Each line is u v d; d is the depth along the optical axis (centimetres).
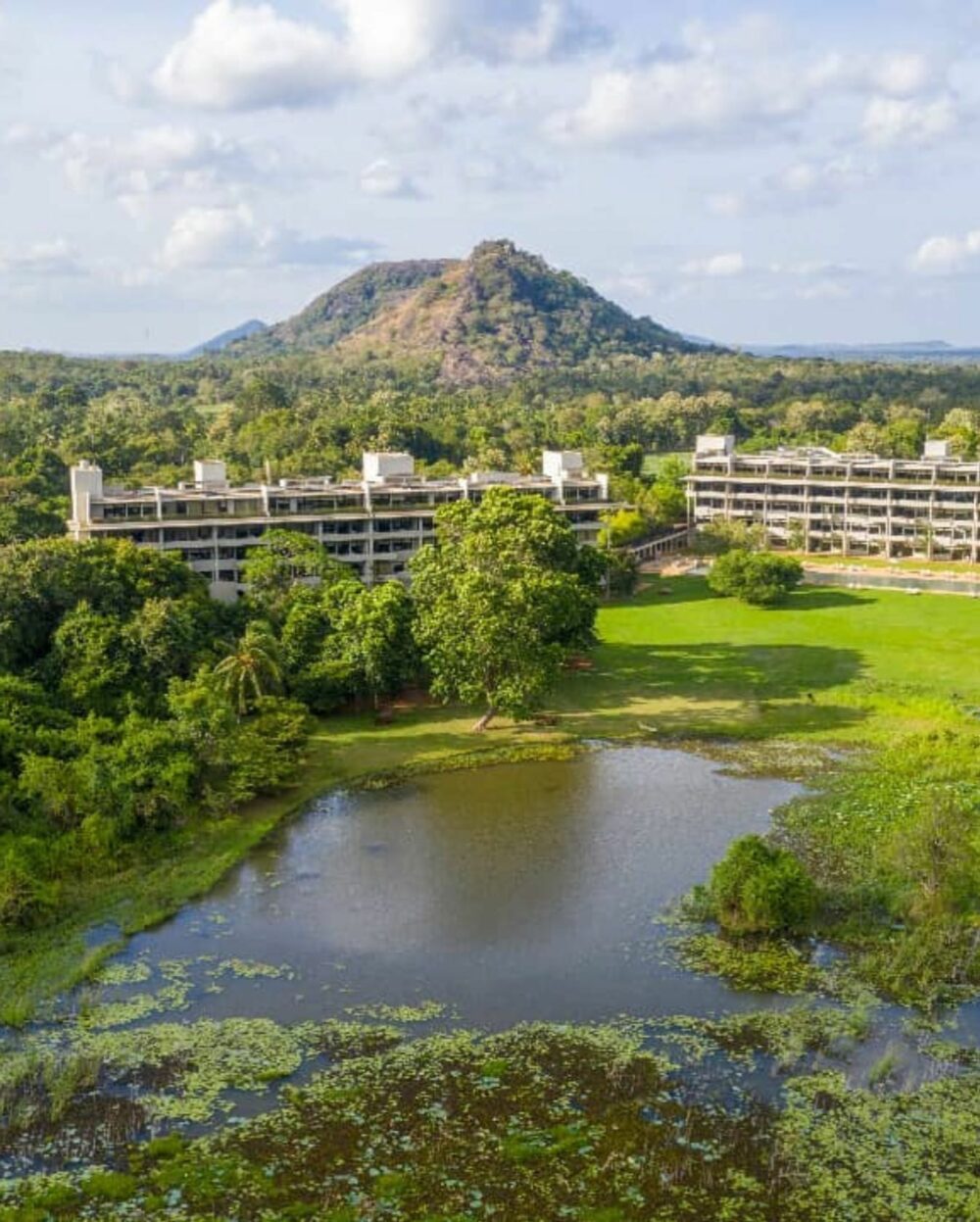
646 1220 4491
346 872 7756
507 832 8444
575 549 14075
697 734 10756
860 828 8231
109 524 14212
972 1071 5441
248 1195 4641
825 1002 6059
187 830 8281
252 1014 5984
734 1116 5116
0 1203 4578
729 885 6881
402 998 6150
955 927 6650
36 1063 5494
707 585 18125
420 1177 4741
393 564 16000
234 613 12025
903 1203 4584
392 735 10700
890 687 12062
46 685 9981
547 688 10688
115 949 6675
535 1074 5434
